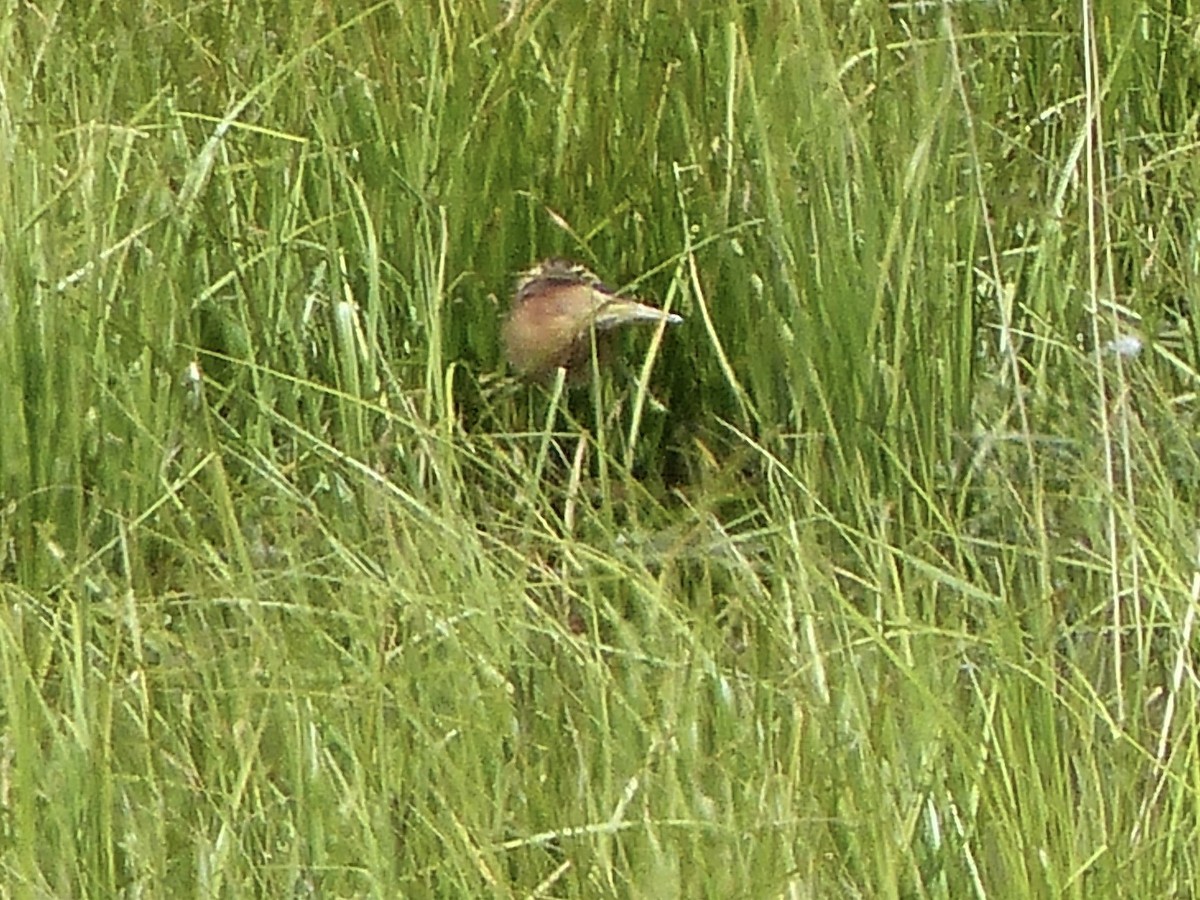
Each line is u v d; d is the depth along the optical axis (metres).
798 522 7.50
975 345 8.41
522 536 7.77
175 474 8.05
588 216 8.73
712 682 6.75
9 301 7.86
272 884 6.16
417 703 6.75
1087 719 6.52
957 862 6.13
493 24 8.77
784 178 8.24
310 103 8.76
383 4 8.75
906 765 6.36
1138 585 6.94
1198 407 8.27
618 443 8.49
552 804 6.29
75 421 7.88
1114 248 8.80
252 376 8.35
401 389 8.21
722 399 8.58
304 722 6.46
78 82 8.86
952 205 8.32
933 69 8.59
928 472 7.96
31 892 5.96
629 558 7.47
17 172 8.16
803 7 8.64
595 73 8.72
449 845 6.02
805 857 6.02
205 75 9.01
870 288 8.13
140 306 8.27
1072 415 8.12
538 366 8.41
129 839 6.25
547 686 6.83
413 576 7.16
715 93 8.74
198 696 6.90
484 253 8.64
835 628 6.88
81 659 6.60
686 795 6.30
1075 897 5.96
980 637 6.82
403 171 8.66
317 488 7.98
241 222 8.70
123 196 8.42
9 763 6.52
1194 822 6.35
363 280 8.66
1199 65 9.39
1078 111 9.17
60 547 7.75
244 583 7.27
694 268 8.24
